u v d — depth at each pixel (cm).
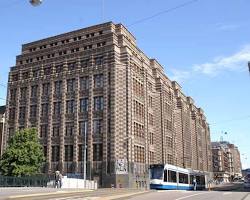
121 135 7250
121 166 7019
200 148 13938
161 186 5447
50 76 8425
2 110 9600
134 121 7700
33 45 9225
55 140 7944
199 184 7181
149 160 8162
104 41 8044
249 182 7644
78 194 3491
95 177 7181
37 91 8550
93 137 7438
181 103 11312
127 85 7600
